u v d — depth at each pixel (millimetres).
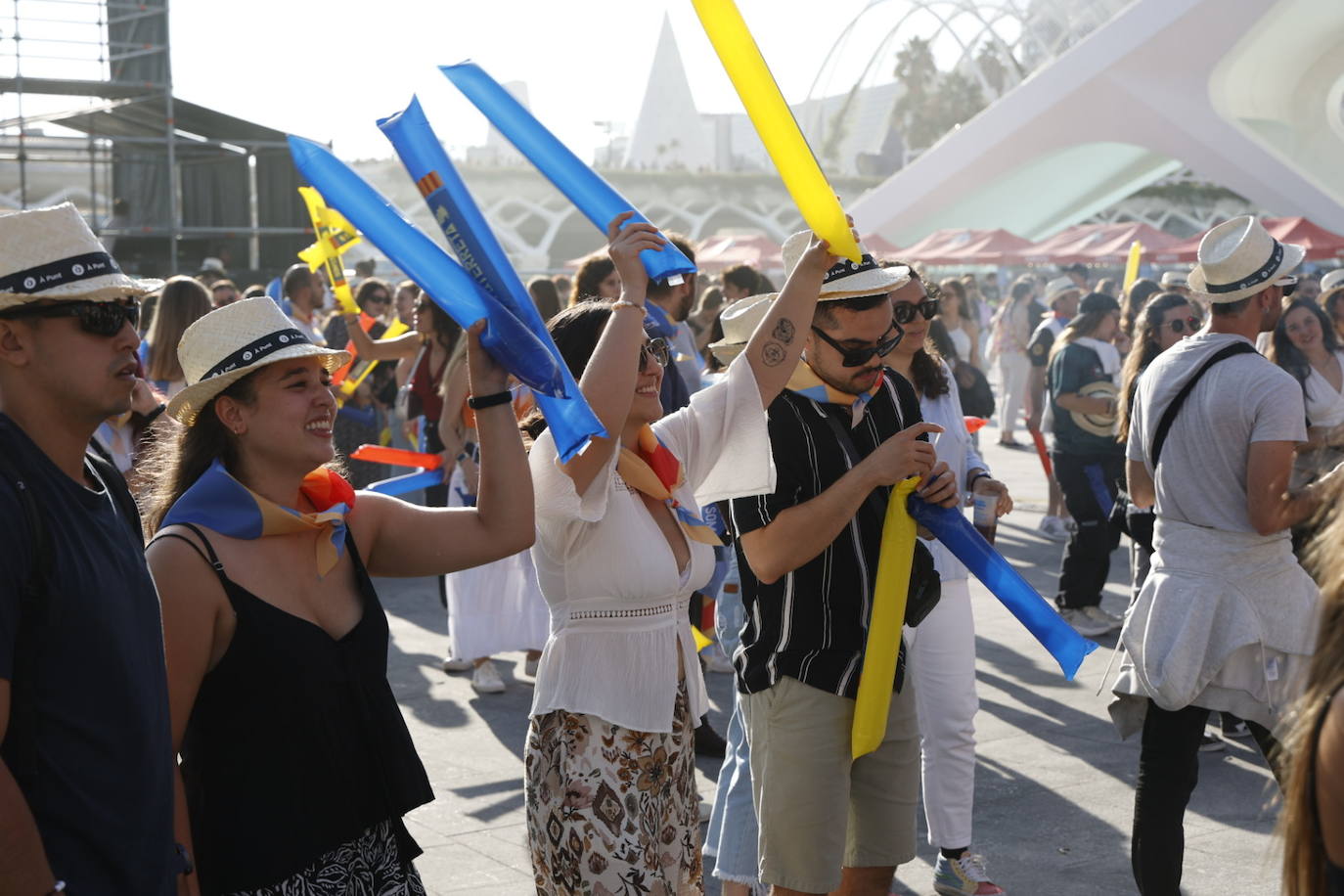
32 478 1811
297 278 9141
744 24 2514
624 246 2615
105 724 1835
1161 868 3543
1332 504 1729
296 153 2107
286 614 2178
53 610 1784
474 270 2090
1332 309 6734
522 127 2555
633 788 2717
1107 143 34594
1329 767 1407
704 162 127938
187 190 22297
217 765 2168
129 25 19703
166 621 2104
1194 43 32562
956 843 4039
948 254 26297
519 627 6211
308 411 2260
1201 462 3527
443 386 6098
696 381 6168
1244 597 3477
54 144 21828
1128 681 3629
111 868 1837
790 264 3244
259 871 2141
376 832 2266
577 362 2902
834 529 2855
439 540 2424
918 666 4059
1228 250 3596
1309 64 33500
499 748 5461
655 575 2725
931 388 4238
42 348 1848
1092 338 7289
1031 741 5504
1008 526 10578
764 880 2996
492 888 4078
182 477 2301
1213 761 5293
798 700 2936
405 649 7160
